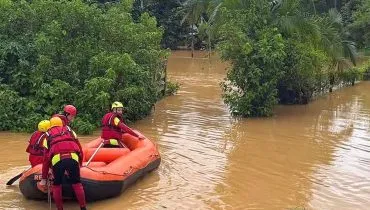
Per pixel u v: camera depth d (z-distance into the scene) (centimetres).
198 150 1173
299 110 1769
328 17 2330
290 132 1399
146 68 1549
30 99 1374
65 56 1446
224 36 1617
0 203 810
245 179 970
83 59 1438
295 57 1703
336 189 923
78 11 1484
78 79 1405
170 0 4606
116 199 843
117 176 838
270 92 1614
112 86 1412
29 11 1482
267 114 1616
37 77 1373
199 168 1032
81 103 1353
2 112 1321
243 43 1588
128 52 1534
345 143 1284
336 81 2341
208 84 2323
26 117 1333
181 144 1224
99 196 820
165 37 4547
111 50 1492
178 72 2825
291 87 1816
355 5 4284
